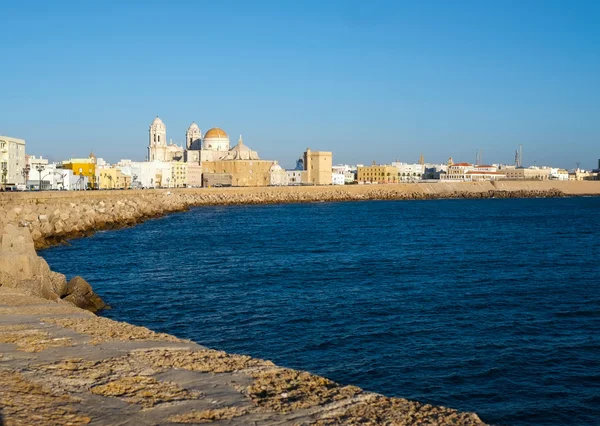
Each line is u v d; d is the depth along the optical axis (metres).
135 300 42.97
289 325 36.25
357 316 38.50
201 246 77.00
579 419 23.88
